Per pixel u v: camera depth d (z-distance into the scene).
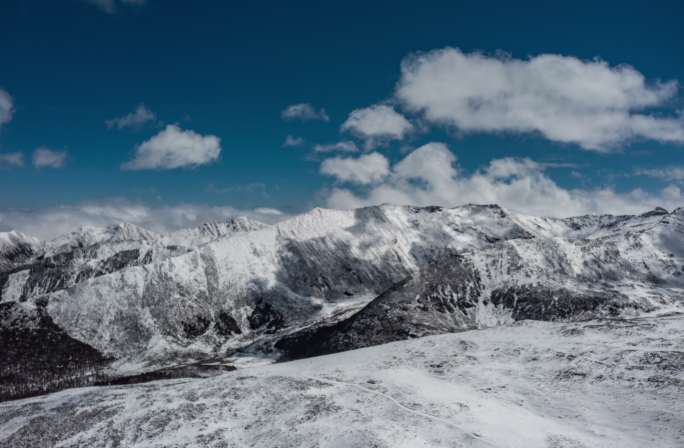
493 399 76.19
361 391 77.81
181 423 73.00
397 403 72.69
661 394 72.12
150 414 76.50
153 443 68.81
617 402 72.50
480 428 64.62
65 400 88.56
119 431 72.88
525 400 76.31
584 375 81.38
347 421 67.38
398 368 89.88
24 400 94.81
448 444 61.06
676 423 64.69
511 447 60.00
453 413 69.06
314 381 83.81
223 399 79.62
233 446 66.56
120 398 85.12
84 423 76.25
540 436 63.44
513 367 88.69
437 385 81.06
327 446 62.09
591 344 93.81
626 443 62.06
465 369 89.38
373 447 59.78
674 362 79.75
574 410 71.88
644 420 66.94
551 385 80.31
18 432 76.25
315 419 69.50
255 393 80.38
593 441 62.69
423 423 66.06
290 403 75.38
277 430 68.25
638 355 84.25
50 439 73.12
